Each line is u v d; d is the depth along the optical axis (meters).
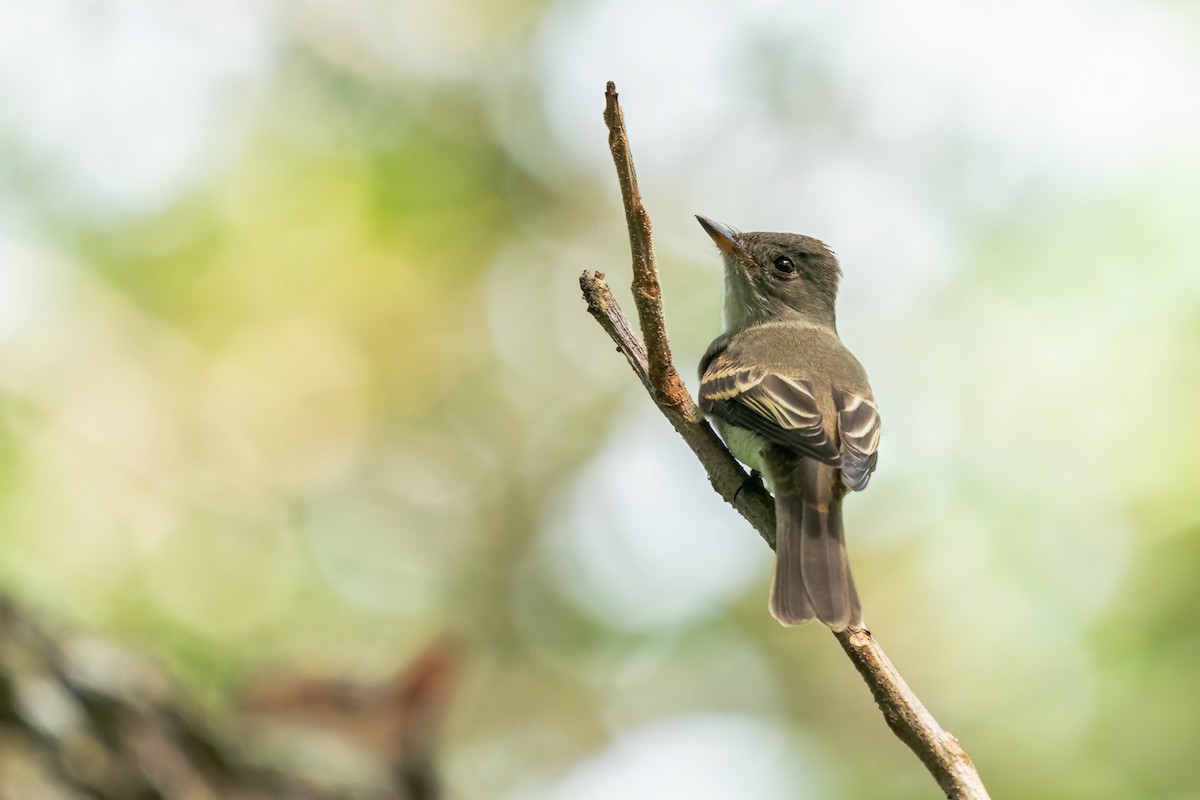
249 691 6.71
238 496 14.73
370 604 15.05
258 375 15.13
